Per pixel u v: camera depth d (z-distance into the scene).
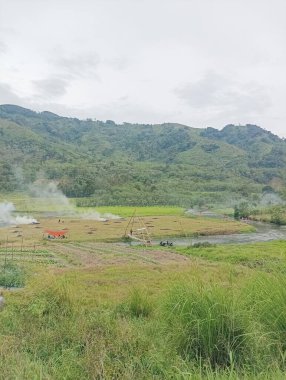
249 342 6.14
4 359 6.76
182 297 7.23
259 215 108.56
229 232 80.06
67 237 69.38
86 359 6.46
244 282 8.52
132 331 8.27
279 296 6.52
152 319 10.27
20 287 26.64
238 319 6.41
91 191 142.12
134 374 5.80
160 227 83.12
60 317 10.62
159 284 26.30
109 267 38.00
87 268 37.38
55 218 100.44
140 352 6.80
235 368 5.70
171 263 42.47
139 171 174.12
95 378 5.82
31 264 40.44
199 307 6.71
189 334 6.52
